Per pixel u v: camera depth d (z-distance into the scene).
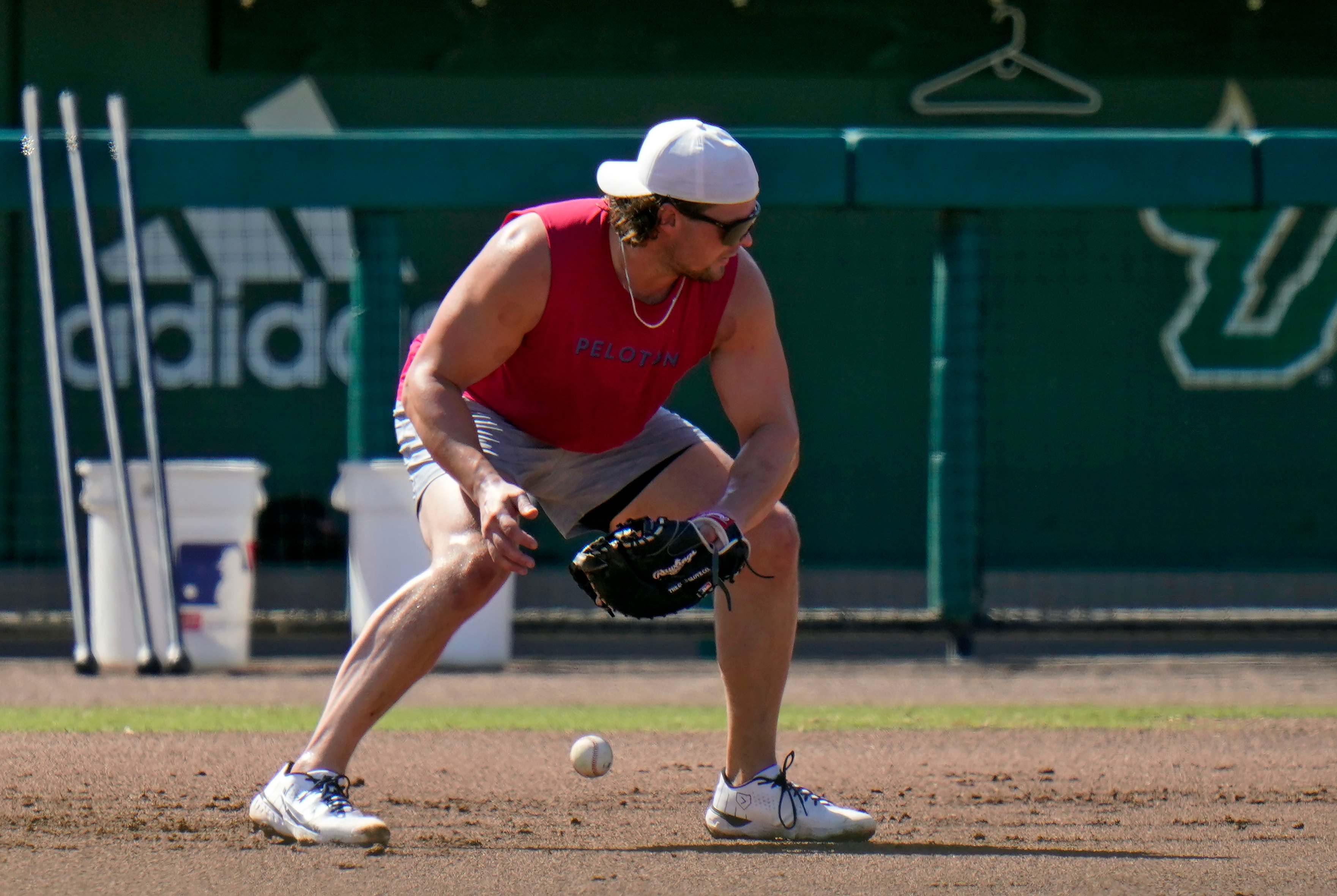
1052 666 34.47
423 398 12.52
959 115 51.41
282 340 51.00
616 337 12.95
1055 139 33.94
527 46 51.16
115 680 31.03
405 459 13.61
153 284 50.72
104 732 21.77
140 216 45.88
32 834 13.66
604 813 15.54
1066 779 18.11
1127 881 11.84
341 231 51.00
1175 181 33.97
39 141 33.22
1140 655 37.62
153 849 12.86
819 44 51.19
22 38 50.81
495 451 13.62
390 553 32.59
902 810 15.86
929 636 41.72
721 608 13.83
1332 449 52.12
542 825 14.71
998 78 51.38
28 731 21.88
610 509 14.11
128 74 50.97
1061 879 11.88
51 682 30.56
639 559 12.48
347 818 12.98
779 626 13.77
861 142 33.81
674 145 12.28
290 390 51.06
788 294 51.69
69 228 50.53
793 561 13.70
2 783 16.98
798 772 18.69
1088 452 51.97
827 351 51.78
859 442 51.81
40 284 33.41
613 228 12.67
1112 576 50.72
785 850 13.27
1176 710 25.78
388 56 51.12
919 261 51.75
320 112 51.12
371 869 12.01
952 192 33.97
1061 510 52.00
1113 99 51.53
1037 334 51.84
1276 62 51.56
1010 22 51.34
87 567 34.00
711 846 13.49
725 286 13.16
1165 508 52.09
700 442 14.09
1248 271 51.94
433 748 20.44
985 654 38.00
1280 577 50.59
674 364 13.27
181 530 33.28
